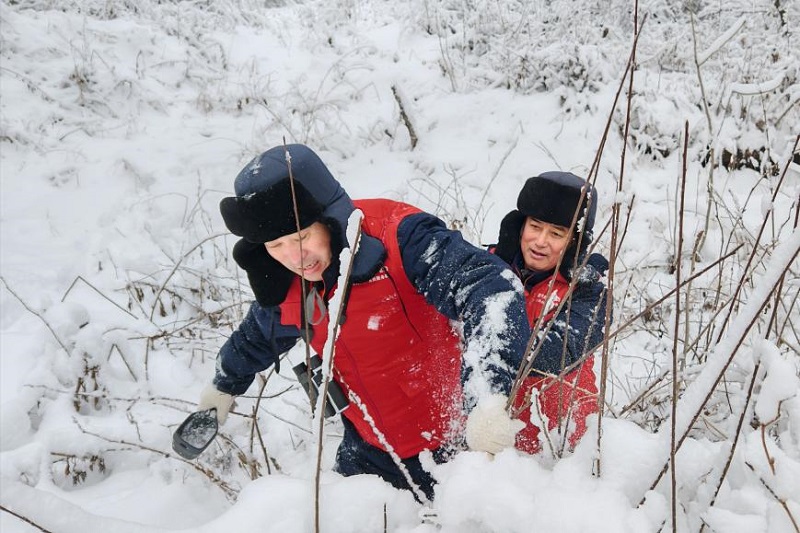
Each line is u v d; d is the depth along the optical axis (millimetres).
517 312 1425
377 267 1578
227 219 1531
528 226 2189
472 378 1374
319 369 1755
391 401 1727
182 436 1928
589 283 1985
